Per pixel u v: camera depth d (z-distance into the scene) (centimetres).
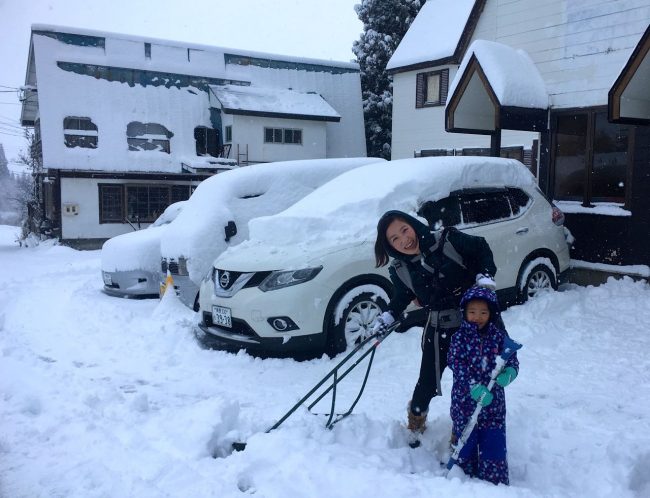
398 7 2722
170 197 2248
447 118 969
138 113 2209
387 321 374
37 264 1587
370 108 2759
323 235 579
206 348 618
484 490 290
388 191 607
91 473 339
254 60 2530
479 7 1197
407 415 394
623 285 779
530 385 474
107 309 790
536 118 944
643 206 809
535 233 684
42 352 624
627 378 483
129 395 480
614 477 319
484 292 311
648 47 662
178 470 335
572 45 942
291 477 318
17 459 362
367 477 311
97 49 2253
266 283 546
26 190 2978
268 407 439
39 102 2078
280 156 2328
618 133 894
